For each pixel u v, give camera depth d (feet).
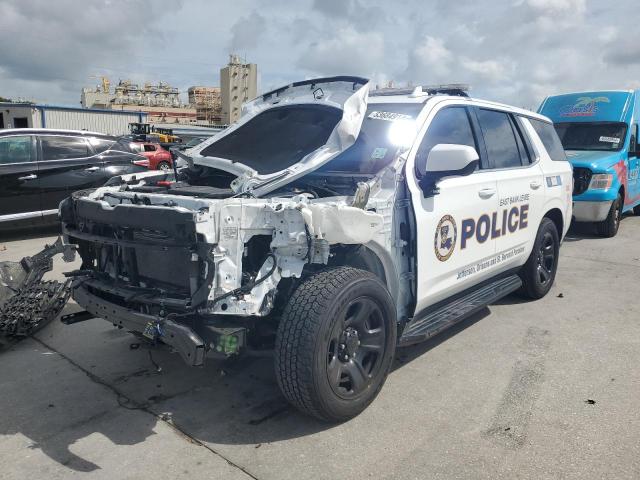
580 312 16.85
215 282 9.15
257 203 9.48
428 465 9.02
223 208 9.23
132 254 10.60
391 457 9.25
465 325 15.71
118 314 10.20
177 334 9.19
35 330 14.94
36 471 8.89
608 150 30.71
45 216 28.22
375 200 10.71
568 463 9.03
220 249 9.19
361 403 10.33
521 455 9.26
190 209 9.61
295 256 9.55
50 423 10.38
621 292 19.02
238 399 11.32
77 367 12.88
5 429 10.16
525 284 17.65
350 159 12.21
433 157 11.23
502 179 14.66
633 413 10.64
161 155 62.34
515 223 15.47
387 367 10.91
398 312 11.76
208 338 9.63
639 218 37.65
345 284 9.66
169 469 8.95
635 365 12.92
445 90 14.98
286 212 9.32
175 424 10.34
